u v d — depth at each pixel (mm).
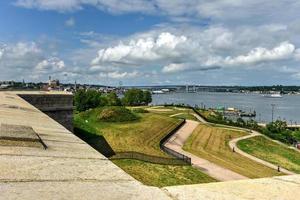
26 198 3514
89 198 3572
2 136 6723
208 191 3869
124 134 63094
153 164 40469
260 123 162000
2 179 4211
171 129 76812
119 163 38594
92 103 122125
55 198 3543
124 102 184375
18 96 29750
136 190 3908
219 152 60750
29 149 6273
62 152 6285
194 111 135625
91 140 53344
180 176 38000
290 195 3768
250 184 4176
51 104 33625
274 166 54719
